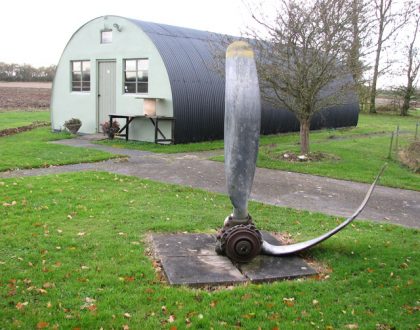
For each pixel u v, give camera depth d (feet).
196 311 15.29
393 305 16.21
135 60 58.49
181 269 18.21
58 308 15.16
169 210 26.61
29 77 221.87
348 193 33.27
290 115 70.54
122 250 20.11
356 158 48.03
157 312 15.16
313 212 27.76
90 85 63.87
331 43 42.14
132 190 31.19
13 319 14.43
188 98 55.52
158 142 55.11
